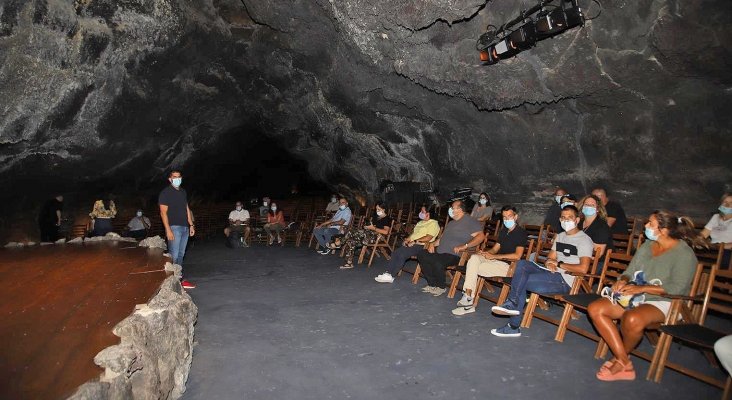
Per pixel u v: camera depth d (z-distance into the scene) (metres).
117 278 4.47
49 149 10.45
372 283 7.36
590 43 6.27
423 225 7.55
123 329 2.84
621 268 4.42
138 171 14.13
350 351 4.27
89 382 2.11
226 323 5.23
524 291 4.68
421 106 10.28
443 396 3.35
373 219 9.56
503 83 7.52
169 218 6.69
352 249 9.06
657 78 6.36
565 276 4.75
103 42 9.59
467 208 10.19
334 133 14.59
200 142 15.68
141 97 11.59
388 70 8.84
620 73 6.45
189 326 3.86
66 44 8.91
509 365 3.89
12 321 3.09
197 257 10.80
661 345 3.50
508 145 9.53
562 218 4.77
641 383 3.49
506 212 5.69
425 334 4.74
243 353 4.25
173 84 12.30
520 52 6.75
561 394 3.34
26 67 8.50
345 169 15.87
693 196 6.96
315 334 4.78
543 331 4.77
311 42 10.96
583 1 5.79
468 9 6.21
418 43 7.52
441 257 6.47
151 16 10.20
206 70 12.91
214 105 14.26
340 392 3.42
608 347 4.04
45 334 2.84
